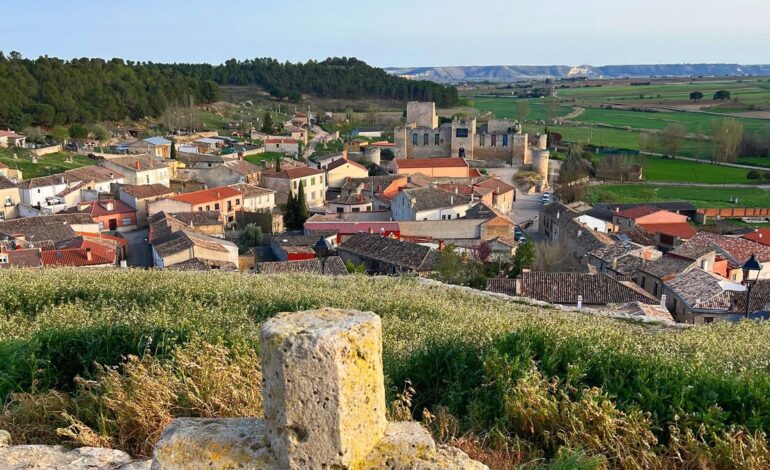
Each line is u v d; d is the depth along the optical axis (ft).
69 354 31.24
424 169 299.99
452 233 187.01
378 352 15.02
